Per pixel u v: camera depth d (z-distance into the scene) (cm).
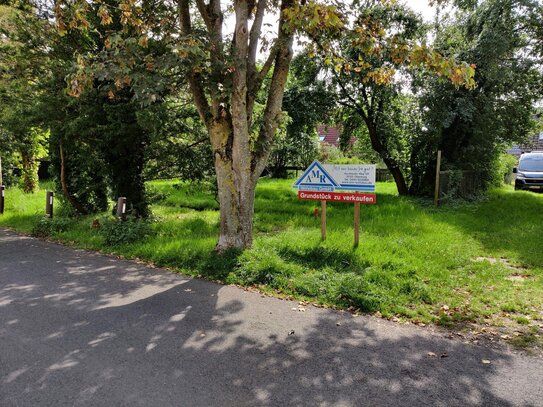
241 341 407
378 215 1055
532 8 1283
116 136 950
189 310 488
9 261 719
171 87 779
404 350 389
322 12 547
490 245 775
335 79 1480
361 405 303
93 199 1209
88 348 390
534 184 1833
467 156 1512
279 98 721
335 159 2739
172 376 341
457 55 1292
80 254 774
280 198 1539
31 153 1684
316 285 550
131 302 514
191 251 714
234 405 302
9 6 990
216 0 693
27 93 977
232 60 623
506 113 1473
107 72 564
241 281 584
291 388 325
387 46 688
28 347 392
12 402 302
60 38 962
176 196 1570
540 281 578
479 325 446
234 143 684
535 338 413
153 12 742
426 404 305
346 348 393
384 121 1605
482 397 313
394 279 560
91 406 298
